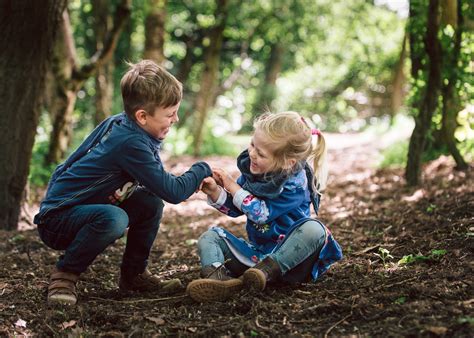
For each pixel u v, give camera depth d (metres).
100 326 3.38
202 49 23.83
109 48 10.00
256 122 3.68
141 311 3.54
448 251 4.13
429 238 4.60
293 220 3.72
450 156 8.56
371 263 4.19
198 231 6.75
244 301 3.39
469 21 7.29
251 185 3.65
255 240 3.79
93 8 13.14
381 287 3.53
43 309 3.60
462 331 2.78
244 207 3.60
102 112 13.47
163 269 4.80
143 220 3.87
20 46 6.17
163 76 3.53
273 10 19.08
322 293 3.54
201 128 16.44
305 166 3.80
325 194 8.41
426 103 7.29
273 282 3.72
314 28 21.53
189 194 3.64
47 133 14.14
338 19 23.06
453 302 3.15
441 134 8.70
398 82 22.22
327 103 31.25
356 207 6.81
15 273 4.55
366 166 11.98
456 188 6.60
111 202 3.69
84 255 3.60
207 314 3.37
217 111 27.52
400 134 16.09
